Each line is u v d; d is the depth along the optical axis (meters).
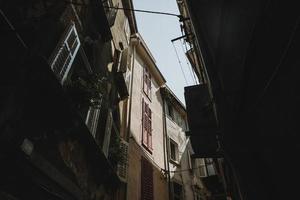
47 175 3.57
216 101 3.38
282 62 1.61
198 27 4.70
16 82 3.01
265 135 2.22
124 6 12.41
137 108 11.61
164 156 13.00
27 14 3.60
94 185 6.00
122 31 11.62
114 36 9.93
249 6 2.22
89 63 6.63
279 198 2.21
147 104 13.06
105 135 6.87
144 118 12.00
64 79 4.45
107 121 7.20
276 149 2.02
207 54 4.25
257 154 2.58
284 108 1.71
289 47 1.50
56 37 4.58
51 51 4.32
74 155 4.87
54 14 4.46
